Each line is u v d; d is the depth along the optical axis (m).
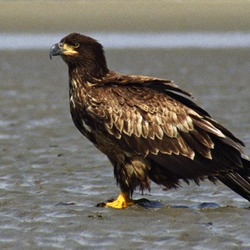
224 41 53.75
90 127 14.22
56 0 70.25
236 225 12.49
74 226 12.62
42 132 21.72
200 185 15.66
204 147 13.45
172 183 14.16
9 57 44.00
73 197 14.84
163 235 12.01
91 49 14.31
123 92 13.93
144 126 13.73
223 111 24.86
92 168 17.39
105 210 13.78
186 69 37.81
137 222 12.85
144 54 45.50
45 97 28.33
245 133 21.33
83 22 64.00
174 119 13.63
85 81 14.23
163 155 13.73
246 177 13.63
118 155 14.15
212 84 31.77
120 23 63.66
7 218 13.23
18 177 16.56
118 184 14.33
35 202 14.38
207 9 67.44
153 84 14.02
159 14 66.19
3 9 67.44
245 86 30.97
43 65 39.66
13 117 24.17
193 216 13.13
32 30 61.38
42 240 11.92
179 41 54.16
